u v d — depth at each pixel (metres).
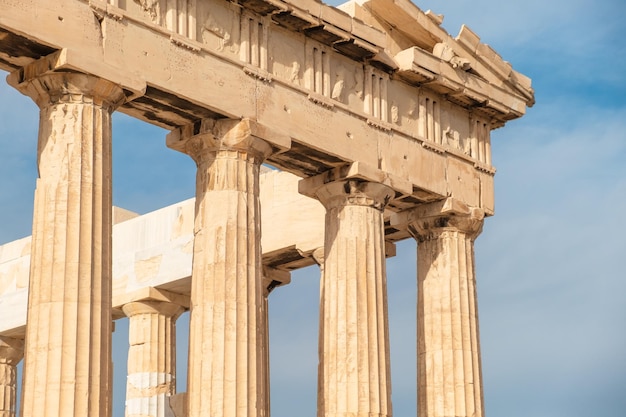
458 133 56.78
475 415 54.34
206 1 46.94
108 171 42.69
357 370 50.22
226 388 45.25
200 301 46.38
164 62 44.91
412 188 53.53
